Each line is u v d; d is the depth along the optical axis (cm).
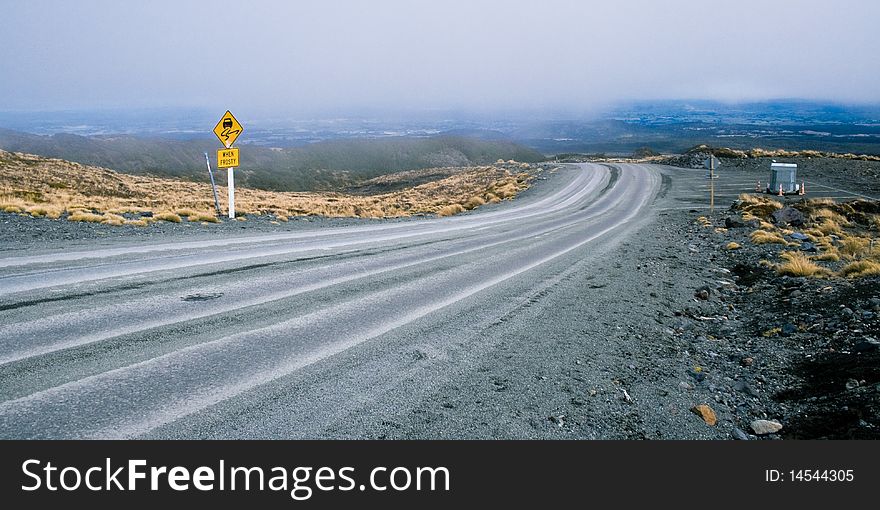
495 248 1438
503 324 696
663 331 754
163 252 1068
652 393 531
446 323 681
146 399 419
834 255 1227
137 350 518
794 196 3438
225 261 1007
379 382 482
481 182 6306
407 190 7350
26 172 6462
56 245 1095
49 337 540
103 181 7075
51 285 751
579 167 6575
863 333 679
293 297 764
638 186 4472
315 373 490
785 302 908
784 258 1262
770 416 514
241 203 3106
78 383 438
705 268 1286
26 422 375
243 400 428
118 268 888
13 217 1448
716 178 4759
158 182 8394
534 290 915
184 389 439
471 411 446
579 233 1936
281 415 411
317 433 393
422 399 457
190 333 577
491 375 523
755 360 659
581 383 528
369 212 2819
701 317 863
